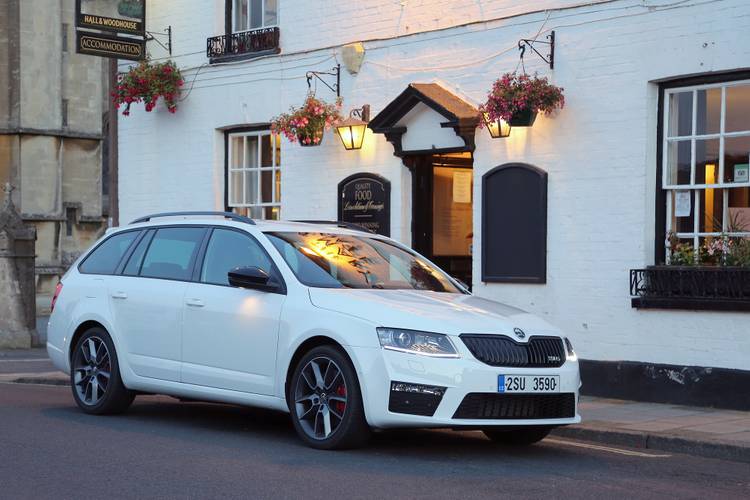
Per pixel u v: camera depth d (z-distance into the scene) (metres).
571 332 12.16
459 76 13.38
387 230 14.18
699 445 8.73
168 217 10.33
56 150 34.66
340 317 8.03
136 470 7.27
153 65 16.80
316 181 15.09
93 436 8.75
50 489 6.65
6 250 18.84
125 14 16.42
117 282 10.00
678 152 11.65
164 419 9.95
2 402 11.07
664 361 11.30
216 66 16.39
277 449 8.19
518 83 12.28
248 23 16.30
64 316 10.42
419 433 9.34
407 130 13.84
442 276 9.59
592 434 9.39
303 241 9.10
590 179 12.04
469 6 13.27
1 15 33.81
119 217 17.86
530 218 12.55
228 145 16.53
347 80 14.67
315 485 6.82
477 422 7.69
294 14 15.36
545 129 12.42
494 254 12.89
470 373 7.67
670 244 11.56
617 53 11.82
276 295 8.59
